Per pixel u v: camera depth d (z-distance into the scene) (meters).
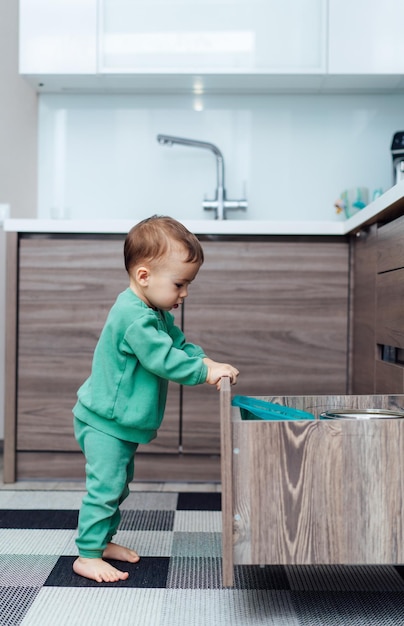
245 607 1.07
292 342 1.91
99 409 1.25
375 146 2.39
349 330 1.91
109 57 2.18
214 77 2.21
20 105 2.40
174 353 1.19
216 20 2.18
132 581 1.18
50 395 1.91
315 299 1.91
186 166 2.41
